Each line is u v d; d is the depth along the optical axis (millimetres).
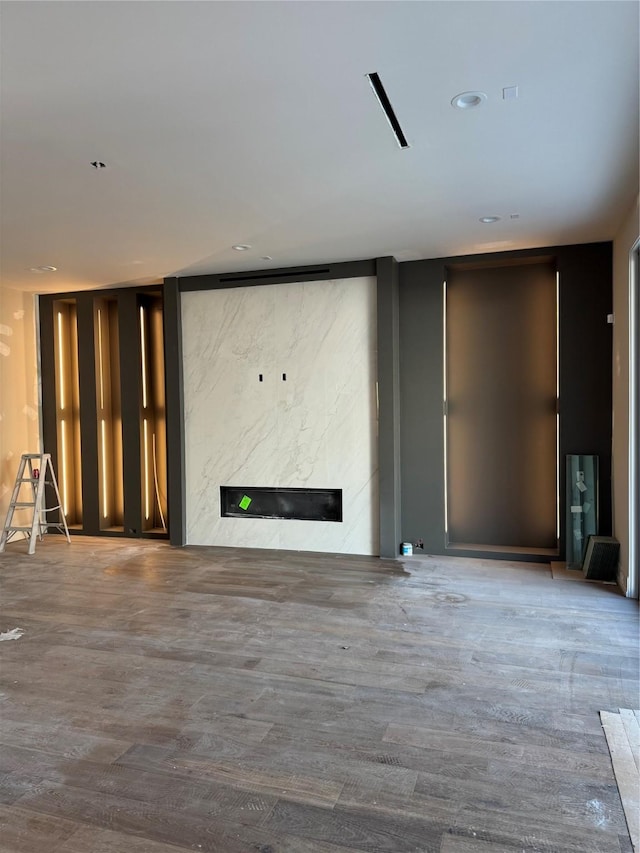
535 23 2074
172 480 6121
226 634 3604
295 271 5672
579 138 3002
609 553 4578
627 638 3453
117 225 4289
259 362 5863
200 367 6062
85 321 6602
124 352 6492
